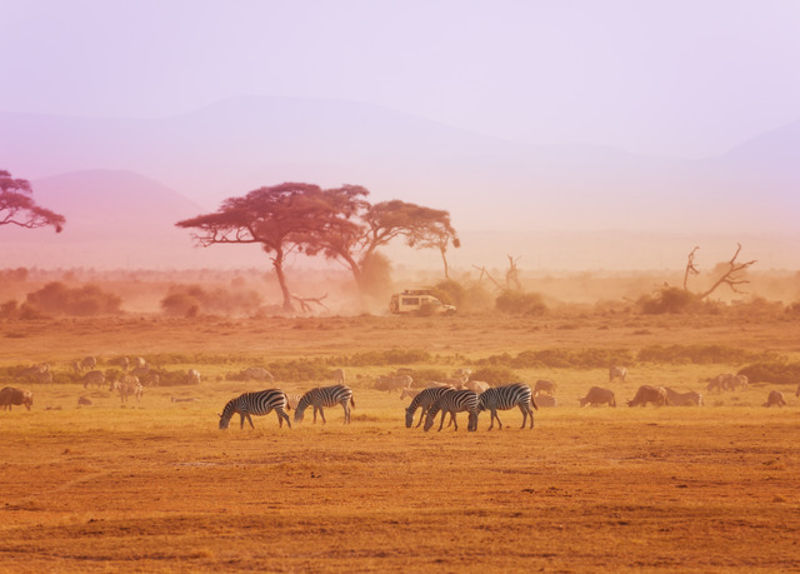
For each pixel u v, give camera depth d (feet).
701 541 158.81
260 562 149.28
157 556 154.20
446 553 153.48
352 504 199.82
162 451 292.61
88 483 233.55
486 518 178.60
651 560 147.74
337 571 143.54
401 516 180.86
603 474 238.68
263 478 237.66
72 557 154.61
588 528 169.27
